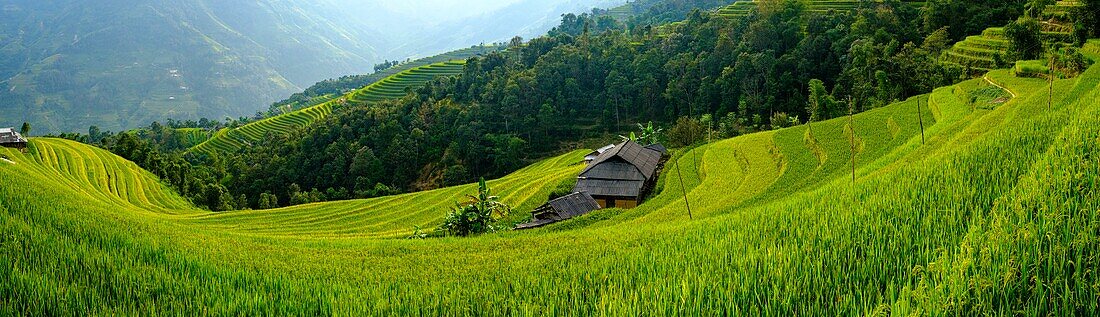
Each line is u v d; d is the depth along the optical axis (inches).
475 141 3157.0
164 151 4899.1
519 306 326.6
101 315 279.3
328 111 4896.7
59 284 306.2
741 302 264.5
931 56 2527.1
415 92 3971.5
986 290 206.4
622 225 917.2
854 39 2817.4
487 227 1028.5
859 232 356.5
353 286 416.5
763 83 2962.6
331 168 3159.5
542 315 297.9
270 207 2979.8
